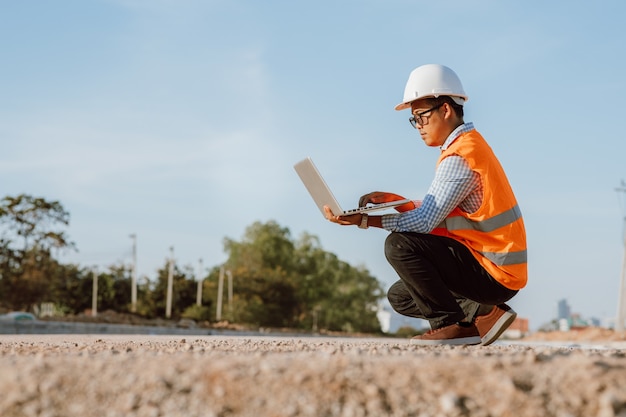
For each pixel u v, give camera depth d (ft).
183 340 22.49
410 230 16.52
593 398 9.80
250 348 17.30
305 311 276.62
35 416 9.91
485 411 9.63
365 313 294.87
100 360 11.69
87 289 208.23
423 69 17.37
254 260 278.46
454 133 17.12
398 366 10.61
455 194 16.30
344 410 9.72
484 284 16.60
